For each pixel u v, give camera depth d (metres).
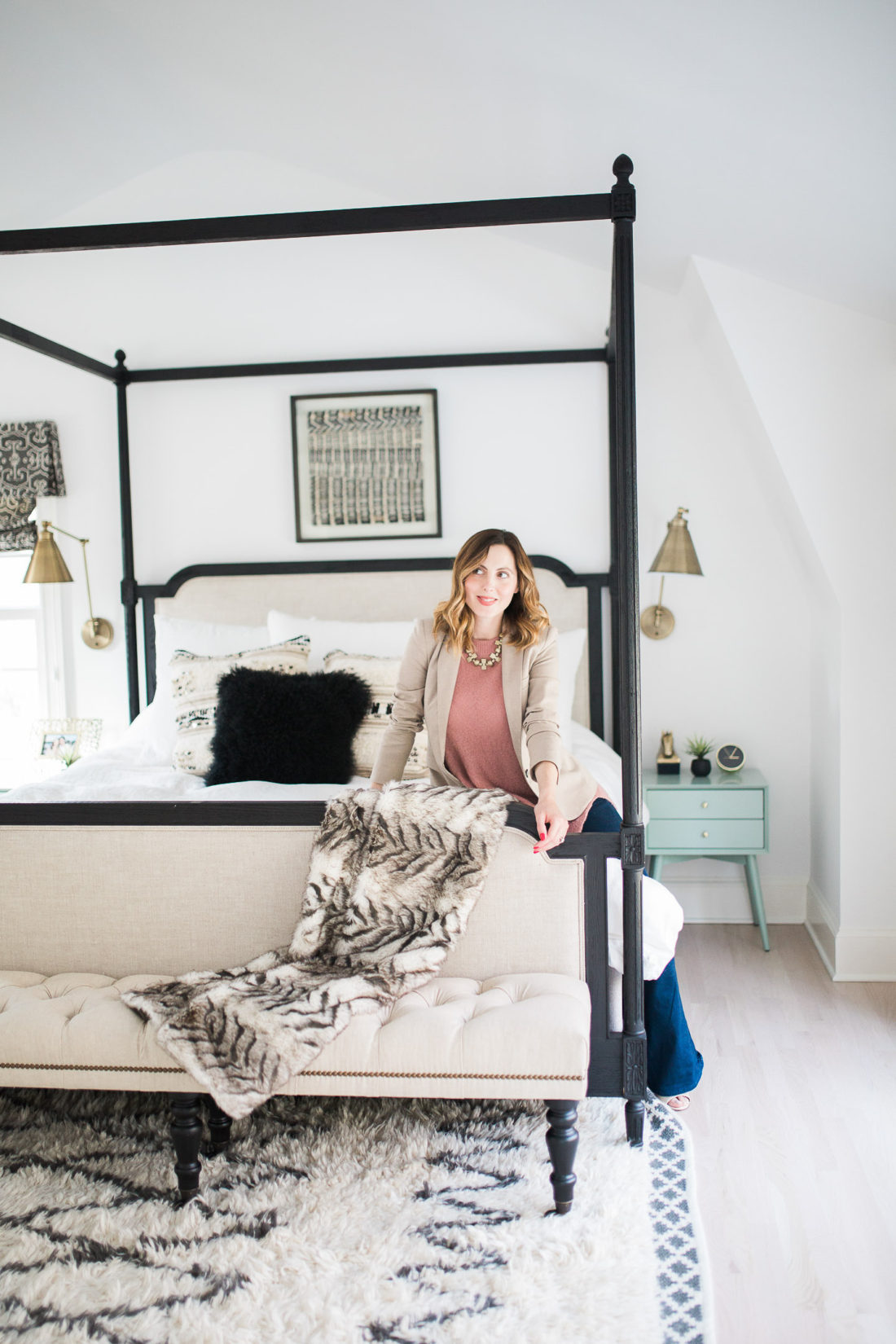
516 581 2.19
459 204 2.08
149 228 2.12
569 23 2.15
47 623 4.11
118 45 2.94
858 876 3.21
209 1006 1.91
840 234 2.62
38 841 2.29
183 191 3.92
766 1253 1.83
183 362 4.00
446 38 2.44
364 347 3.93
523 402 3.86
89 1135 2.25
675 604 3.82
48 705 4.14
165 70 3.14
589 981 2.17
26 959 2.30
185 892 2.25
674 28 2.02
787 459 3.18
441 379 3.89
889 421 3.13
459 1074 1.88
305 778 3.02
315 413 3.93
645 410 3.77
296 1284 1.72
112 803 2.26
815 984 3.16
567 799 2.35
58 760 3.88
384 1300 1.68
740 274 3.18
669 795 3.52
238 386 3.96
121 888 2.27
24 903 2.29
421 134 3.09
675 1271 1.76
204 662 3.40
